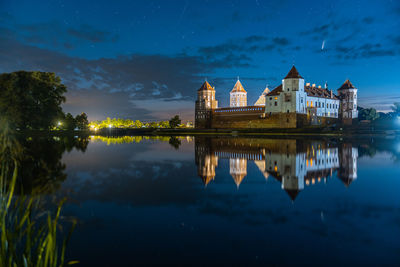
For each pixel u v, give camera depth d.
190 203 8.30
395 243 5.48
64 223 6.61
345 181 11.41
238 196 9.10
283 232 6.11
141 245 5.56
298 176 12.63
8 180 10.73
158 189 10.05
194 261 4.93
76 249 5.38
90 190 9.77
